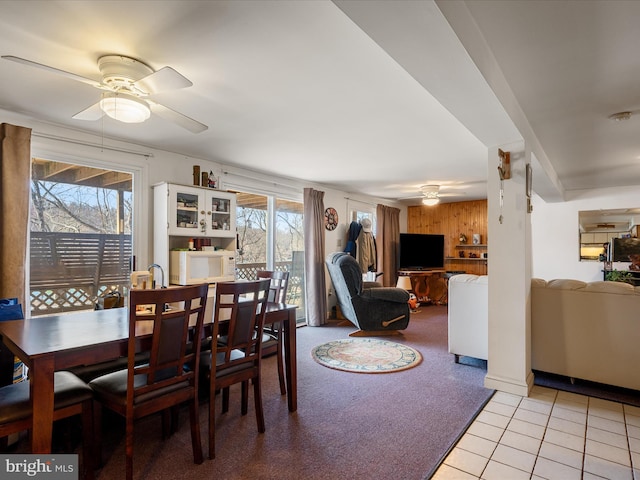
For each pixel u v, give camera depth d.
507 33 1.72
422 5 1.22
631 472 1.83
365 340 4.43
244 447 2.07
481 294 3.39
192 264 3.44
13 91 2.36
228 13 1.55
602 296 2.88
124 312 2.41
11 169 2.61
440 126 3.04
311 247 5.24
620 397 2.75
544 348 3.11
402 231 8.09
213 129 3.11
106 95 1.97
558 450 2.04
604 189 5.81
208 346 2.56
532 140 3.10
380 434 2.21
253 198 4.91
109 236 3.41
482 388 2.93
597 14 1.57
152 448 2.08
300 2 1.47
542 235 6.29
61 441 2.15
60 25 1.64
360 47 1.82
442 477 1.80
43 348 1.59
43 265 3.05
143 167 3.55
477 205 7.48
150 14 1.56
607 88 2.31
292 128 3.08
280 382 2.86
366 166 4.53
